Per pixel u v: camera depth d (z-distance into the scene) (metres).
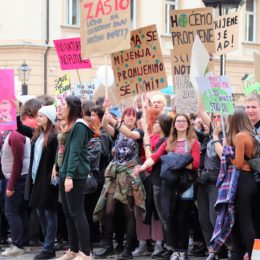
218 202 10.33
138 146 12.45
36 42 36.38
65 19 37.06
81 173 11.10
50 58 36.56
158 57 12.31
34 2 36.38
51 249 12.35
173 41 12.45
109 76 17.34
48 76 36.53
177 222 11.75
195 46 11.41
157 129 12.58
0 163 13.36
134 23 38.38
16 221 12.87
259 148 10.26
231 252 11.03
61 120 12.38
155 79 12.34
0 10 36.38
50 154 12.22
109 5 11.91
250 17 41.78
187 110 12.14
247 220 10.23
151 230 12.56
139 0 38.28
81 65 15.01
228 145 10.37
